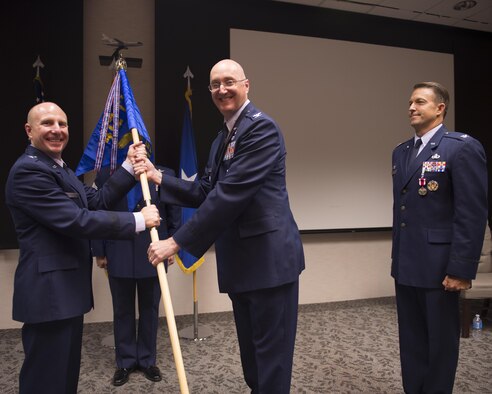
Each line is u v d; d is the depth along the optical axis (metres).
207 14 3.41
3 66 3.00
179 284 3.41
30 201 1.44
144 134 1.87
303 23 3.66
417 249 1.77
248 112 1.50
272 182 1.48
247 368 1.64
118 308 2.36
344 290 3.87
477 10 3.74
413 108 1.83
